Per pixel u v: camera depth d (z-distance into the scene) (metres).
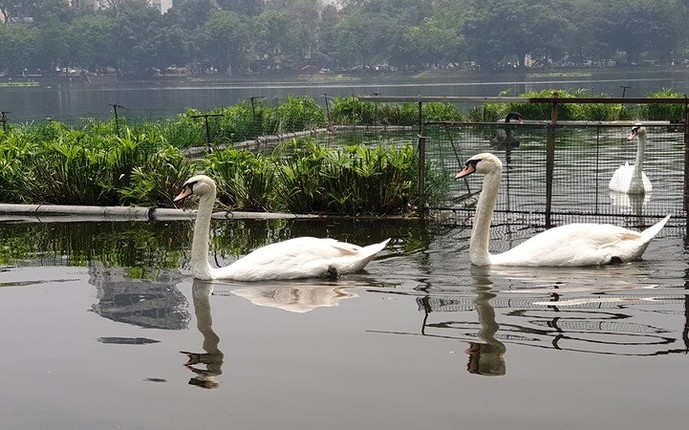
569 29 106.25
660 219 13.66
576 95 36.09
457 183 15.40
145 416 6.59
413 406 6.62
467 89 76.25
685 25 104.94
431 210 14.63
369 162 14.79
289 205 14.89
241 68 126.06
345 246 10.69
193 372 7.38
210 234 13.39
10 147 17.70
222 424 6.41
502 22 108.50
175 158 16.08
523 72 110.88
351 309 8.99
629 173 16.23
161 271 10.88
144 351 7.90
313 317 8.76
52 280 10.48
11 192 16.28
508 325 8.32
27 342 8.20
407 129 33.44
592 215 13.61
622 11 104.88
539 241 10.79
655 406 6.52
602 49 106.50
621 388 6.83
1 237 13.35
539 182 17.20
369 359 7.55
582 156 20.58
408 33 117.75
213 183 10.46
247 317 8.82
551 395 6.75
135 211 15.20
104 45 116.44
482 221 10.75
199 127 26.91
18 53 116.19
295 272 10.30
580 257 10.55
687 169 13.21
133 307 9.27
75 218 15.16
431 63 120.00
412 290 9.66
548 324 8.32
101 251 12.16
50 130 24.77
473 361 7.45
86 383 7.22
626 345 7.70
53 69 120.19
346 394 6.86
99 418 6.58
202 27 124.12
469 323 8.41
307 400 6.77
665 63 108.56
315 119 34.25
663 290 9.38
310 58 128.25
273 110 32.53
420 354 7.64
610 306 8.84
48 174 16.14
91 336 8.34
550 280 9.91
